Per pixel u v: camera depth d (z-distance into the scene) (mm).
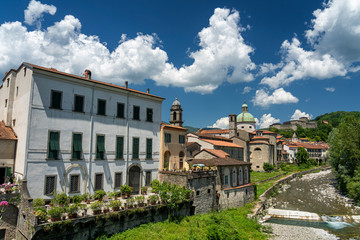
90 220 20953
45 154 24875
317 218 38156
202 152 47844
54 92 26094
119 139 31516
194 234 25641
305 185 65500
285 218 39156
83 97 28469
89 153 28328
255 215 36750
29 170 23641
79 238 20672
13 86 29266
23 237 19953
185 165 40625
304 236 30859
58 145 25797
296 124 194625
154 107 36531
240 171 44594
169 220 28422
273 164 93438
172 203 28297
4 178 25391
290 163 104062
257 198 47344
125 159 31844
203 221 30078
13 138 26016
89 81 28578
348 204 46250
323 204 46812
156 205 26844
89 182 27984
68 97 27141
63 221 19203
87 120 28531
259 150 88125
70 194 26344
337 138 56281
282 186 64000
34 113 24438
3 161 25344
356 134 49125
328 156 61531
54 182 25281
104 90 30531
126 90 32344
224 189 38312
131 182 32531
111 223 23016
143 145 34312
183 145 41188
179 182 32469
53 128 25688
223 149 62500
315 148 123375
